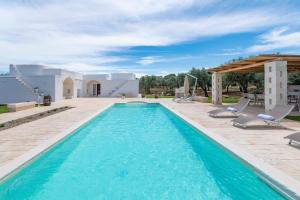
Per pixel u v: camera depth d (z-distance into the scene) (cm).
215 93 1925
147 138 805
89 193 405
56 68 2856
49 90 2325
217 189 416
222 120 1016
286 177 382
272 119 812
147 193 404
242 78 2956
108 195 397
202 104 1922
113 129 980
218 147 621
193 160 570
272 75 1105
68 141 750
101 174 486
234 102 2095
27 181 458
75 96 3120
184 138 799
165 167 525
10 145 606
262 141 630
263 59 1173
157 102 2250
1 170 430
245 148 561
